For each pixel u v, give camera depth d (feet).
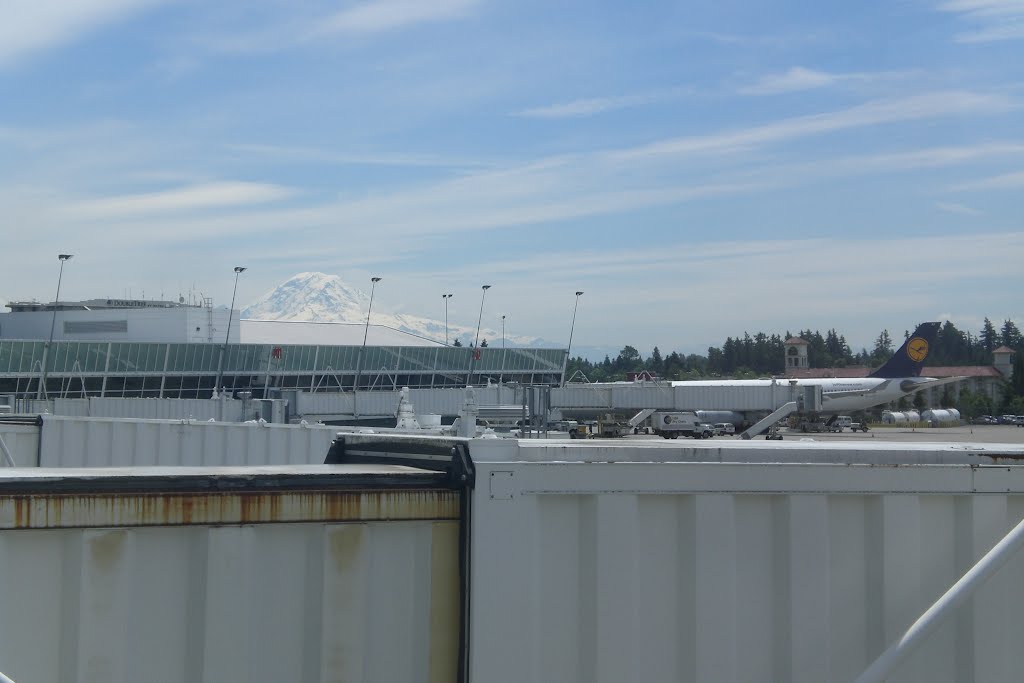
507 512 19.27
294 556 18.75
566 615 19.54
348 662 18.85
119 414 193.16
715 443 21.35
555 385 354.95
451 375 359.25
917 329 347.97
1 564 17.02
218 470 19.51
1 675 15.74
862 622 20.42
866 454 20.85
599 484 19.57
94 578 17.52
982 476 20.75
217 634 18.07
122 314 327.06
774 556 20.22
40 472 18.22
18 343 257.75
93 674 17.44
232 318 339.57
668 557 19.93
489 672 18.93
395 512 19.33
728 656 19.86
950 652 20.56
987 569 18.94
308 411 229.45
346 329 393.09
